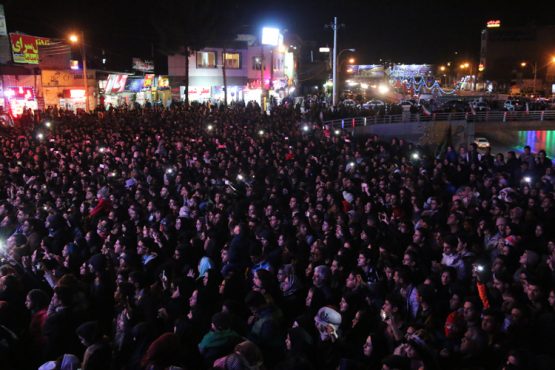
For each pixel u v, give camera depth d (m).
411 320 5.67
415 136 36.88
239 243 7.42
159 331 5.57
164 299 6.33
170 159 14.62
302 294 6.54
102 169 13.50
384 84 89.19
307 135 21.12
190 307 5.91
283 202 10.21
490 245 7.75
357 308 5.80
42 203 10.47
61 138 19.17
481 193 10.80
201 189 10.84
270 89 51.09
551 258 6.50
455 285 5.83
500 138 40.09
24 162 14.48
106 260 6.96
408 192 10.16
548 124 38.00
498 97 69.88
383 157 15.35
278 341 5.23
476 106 44.78
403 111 39.66
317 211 8.93
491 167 13.85
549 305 5.68
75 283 6.07
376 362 4.95
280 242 7.61
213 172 12.80
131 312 5.85
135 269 6.65
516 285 5.91
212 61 47.56
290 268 6.58
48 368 4.89
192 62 46.56
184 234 8.13
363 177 12.23
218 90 48.12
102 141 18.03
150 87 44.91
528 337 5.09
